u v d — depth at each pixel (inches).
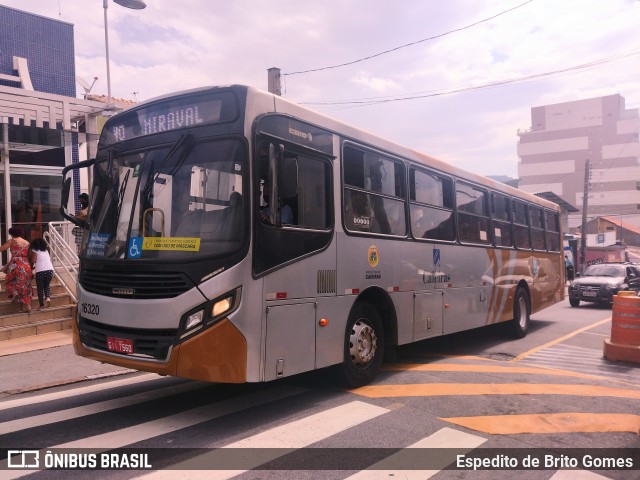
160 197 195.8
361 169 251.3
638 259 2117.4
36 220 512.1
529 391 243.8
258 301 183.2
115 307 192.2
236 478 148.1
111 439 178.7
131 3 461.4
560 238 578.9
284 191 191.6
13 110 459.2
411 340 283.1
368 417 202.2
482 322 369.7
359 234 241.9
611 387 259.3
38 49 547.2
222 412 208.5
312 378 259.6
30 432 186.5
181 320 177.9
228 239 180.9
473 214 367.9
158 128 208.2
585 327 520.7
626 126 3622.0
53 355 321.7
